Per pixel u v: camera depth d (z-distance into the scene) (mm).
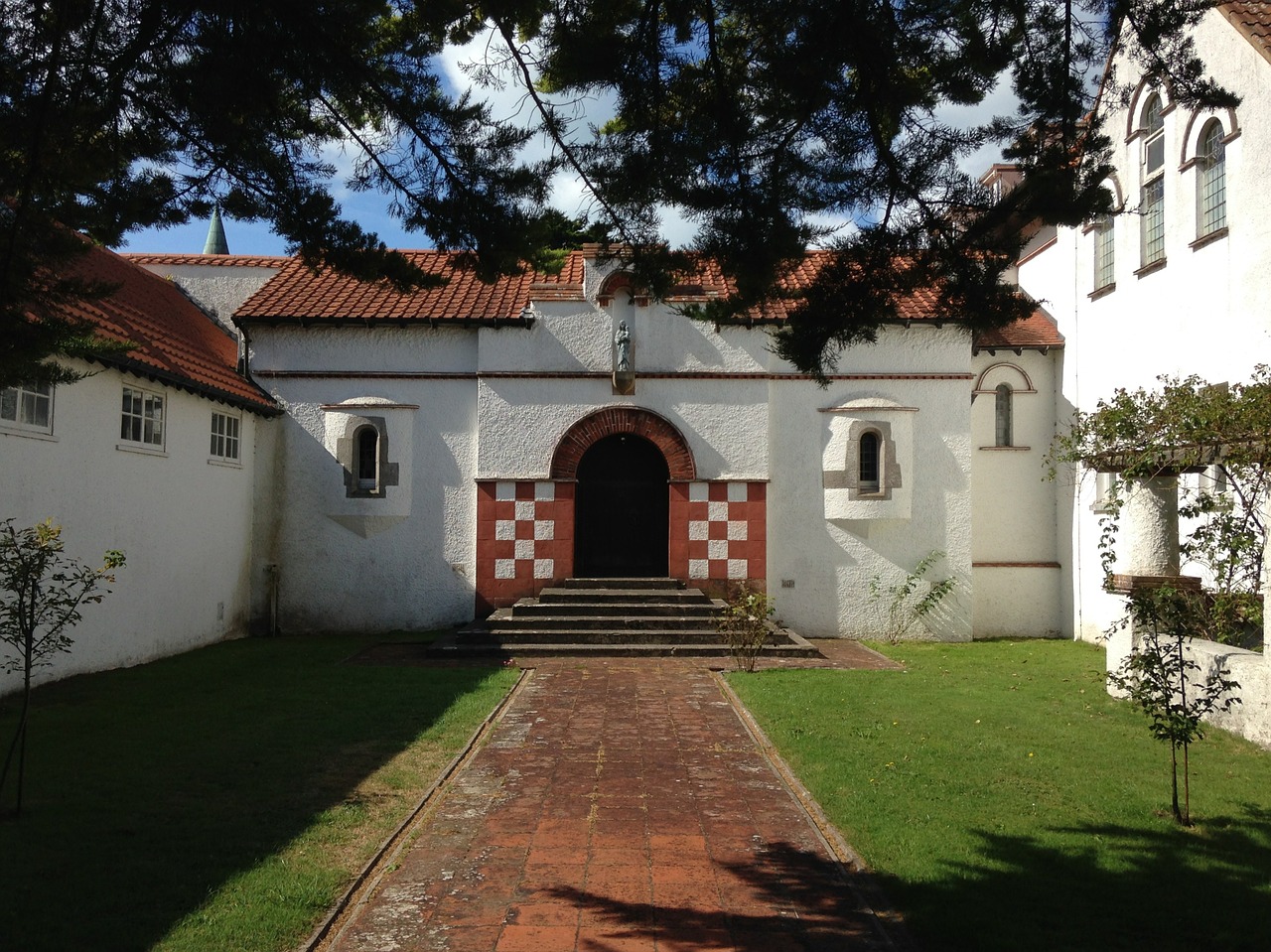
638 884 5438
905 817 6426
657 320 16422
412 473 16484
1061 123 5730
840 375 16562
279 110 6109
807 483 16516
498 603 16141
